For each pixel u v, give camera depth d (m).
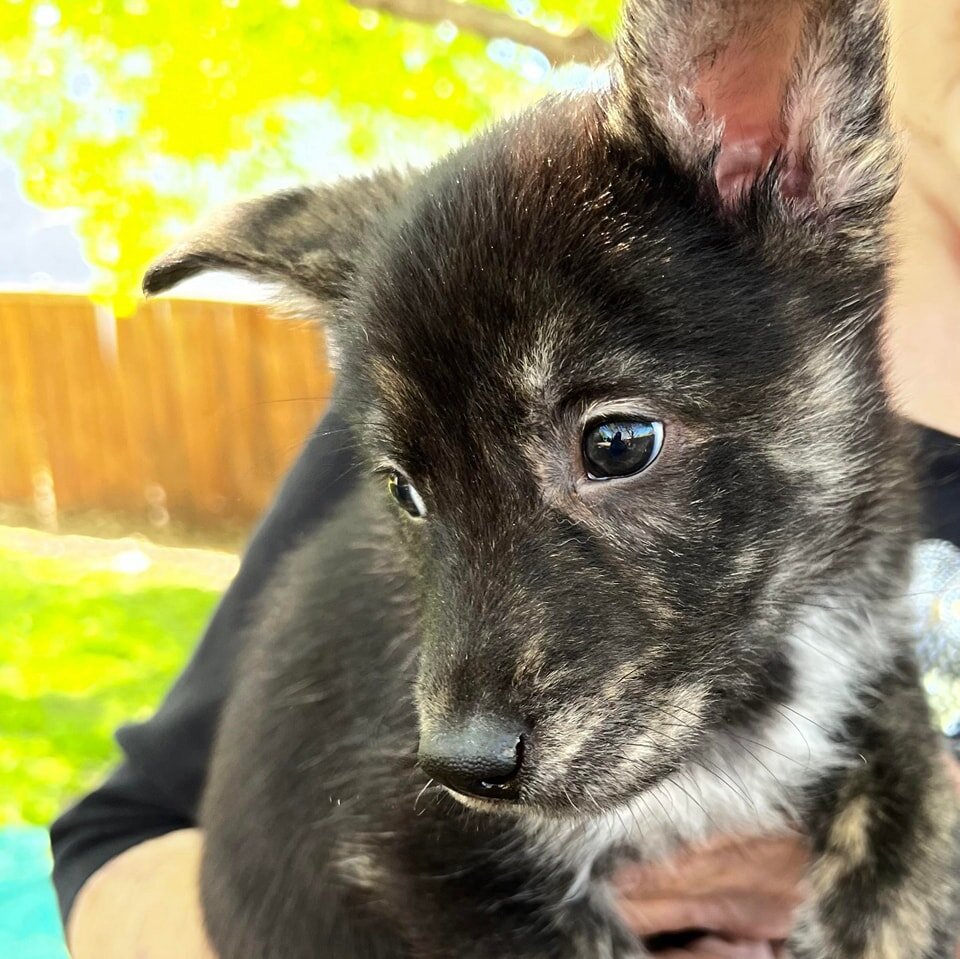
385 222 0.25
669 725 0.22
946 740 0.26
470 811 0.25
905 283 0.29
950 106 0.30
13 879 0.50
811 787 0.25
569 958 0.25
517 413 0.21
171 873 0.30
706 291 0.22
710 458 0.22
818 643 0.25
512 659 0.21
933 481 0.28
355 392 0.24
